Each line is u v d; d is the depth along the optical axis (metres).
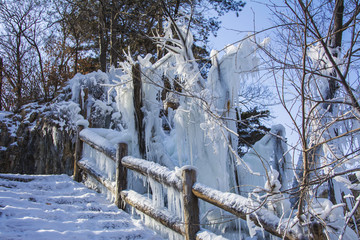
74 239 3.95
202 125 5.29
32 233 3.80
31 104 12.88
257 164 5.82
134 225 4.82
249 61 5.40
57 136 10.09
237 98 5.63
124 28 14.25
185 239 4.14
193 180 4.25
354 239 3.53
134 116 6.37
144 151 6.32
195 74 5.72
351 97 3.06
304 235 3.11
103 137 6.98
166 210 4.62
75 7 17.98
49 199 5.29
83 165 6.57
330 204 3.39
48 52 19.17
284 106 3.12
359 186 3.57
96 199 5.69
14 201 4.75
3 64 18.03
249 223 3.40
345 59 3.83
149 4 11.48
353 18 3.23
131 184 5.74
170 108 8.45
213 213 5.13
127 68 6.64
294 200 5.02
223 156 5.49
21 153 10.68
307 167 3.02
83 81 10.76
